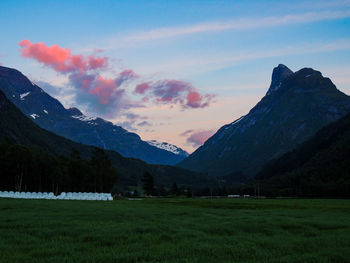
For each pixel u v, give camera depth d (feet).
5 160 401.49
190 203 294.46
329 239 94.07
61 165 456.04
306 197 574.56
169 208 210.18
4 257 67.67
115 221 123.34
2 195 296.10
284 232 106.52
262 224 118.62
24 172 431.02
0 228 101.30
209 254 74.02
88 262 65.51
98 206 204.64
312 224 123.44
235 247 80.59
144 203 284.61
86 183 522.88
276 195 648.38
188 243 84.43
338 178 629.10
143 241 86.22
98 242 83.76
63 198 310.65
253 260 70.03
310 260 70.33
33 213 141.79
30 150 424.46
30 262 64.64
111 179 548.72
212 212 179.42
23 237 87.76
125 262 66.49
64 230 97.25
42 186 476.54
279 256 75.15
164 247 79.36
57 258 67.41
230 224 119.03
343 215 168.45
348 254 75.92
